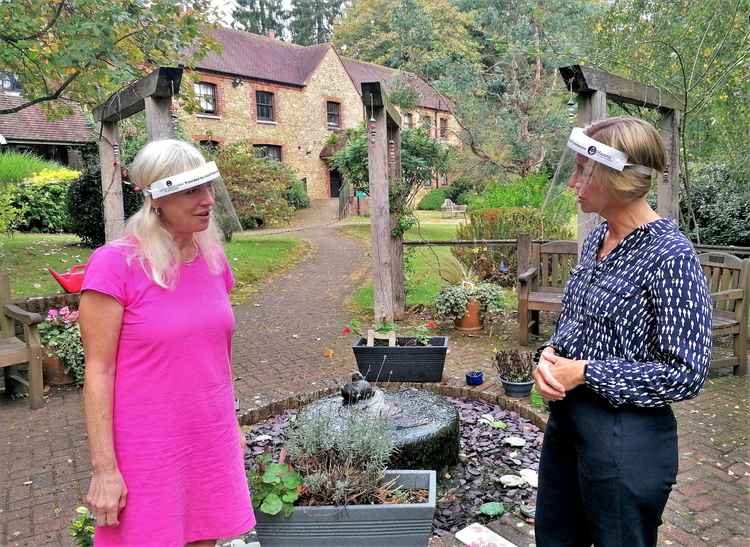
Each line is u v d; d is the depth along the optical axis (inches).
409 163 564.4
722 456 131.2
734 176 374.3
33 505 117.0
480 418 160.4
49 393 187.6
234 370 205.5
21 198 515.2
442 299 258.4
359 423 108.2
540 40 560.1
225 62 932.6
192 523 68.2
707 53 303.6
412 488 101.6
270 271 443.2
